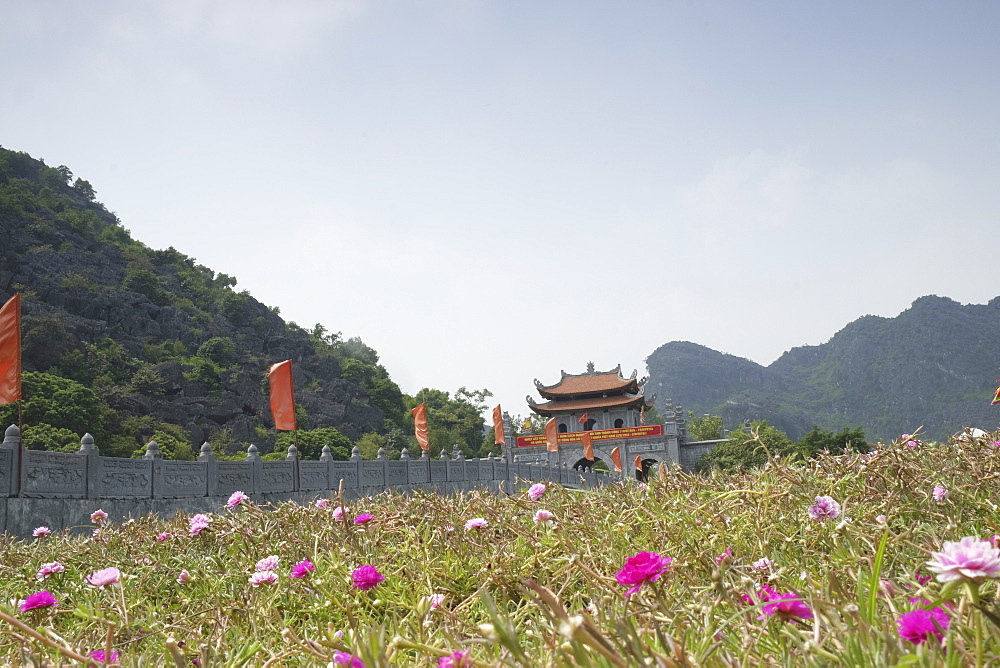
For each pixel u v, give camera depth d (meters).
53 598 2.43
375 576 2.53
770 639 1.69
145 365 68.38
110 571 2.50
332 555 3.16
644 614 1.85
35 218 86.25
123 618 2.61
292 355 87.88
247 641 2.34
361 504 4.83
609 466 57.94
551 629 1.70
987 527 2.68
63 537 5.41
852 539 2.45
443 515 3.95
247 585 3.19
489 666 1.48
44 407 45.38
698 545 2.94
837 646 1.49
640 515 3.40
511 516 3.87
